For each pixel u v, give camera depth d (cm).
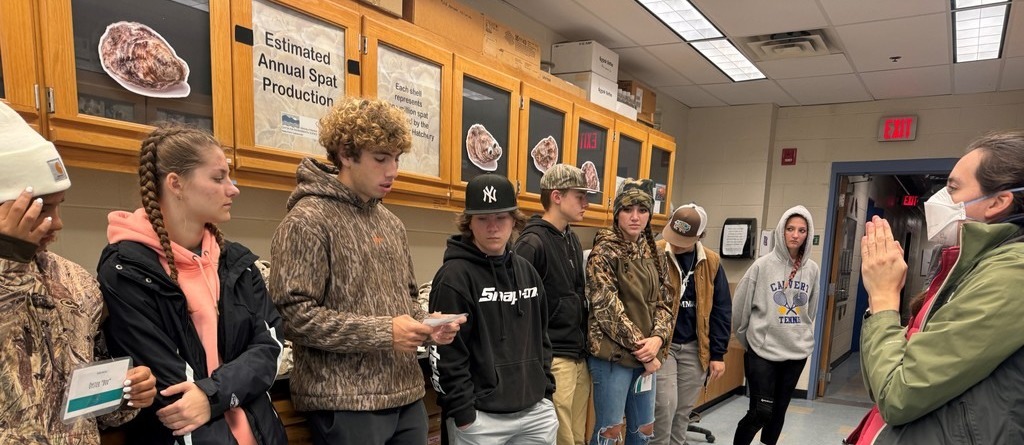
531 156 264
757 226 477
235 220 193
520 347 162
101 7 125
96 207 158
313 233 120
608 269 202
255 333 114
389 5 191
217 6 145
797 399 467
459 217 165
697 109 507
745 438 285
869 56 339
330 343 117
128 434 105
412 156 204
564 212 195
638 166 352
